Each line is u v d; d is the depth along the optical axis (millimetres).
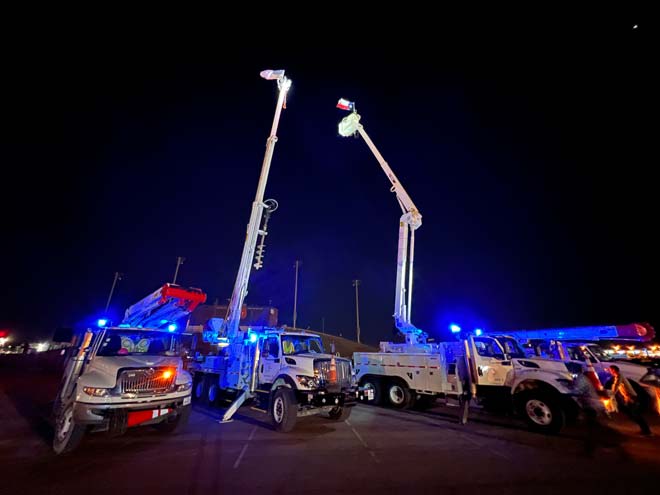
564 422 8570
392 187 15383
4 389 15016
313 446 7336
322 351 10547
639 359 13867
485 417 11070
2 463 6004
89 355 7500
